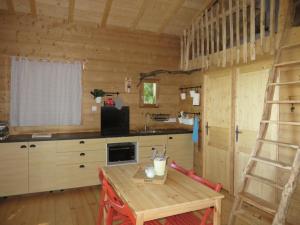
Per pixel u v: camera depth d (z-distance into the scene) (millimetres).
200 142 4613
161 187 1953
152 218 1589
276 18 3158
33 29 4039
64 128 4305
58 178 3750
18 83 3973
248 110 3514
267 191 3188
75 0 3820
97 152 3998
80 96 4375
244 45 3531
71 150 3820
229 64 3863
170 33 5027
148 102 4957
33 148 3594
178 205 1643
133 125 4848
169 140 4551
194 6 4301
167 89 5125
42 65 4102
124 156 4211
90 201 3541
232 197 3736
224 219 3025
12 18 3924
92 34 4438
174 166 2615
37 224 2859
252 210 3234
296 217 2758
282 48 2764
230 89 3844
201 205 1743
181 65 5109
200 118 4586
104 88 4562
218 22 4121
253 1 3387
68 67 4270
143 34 4855
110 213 2045
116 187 1968
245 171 2676
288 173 2908
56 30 4180
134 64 4797
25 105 4016
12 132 3994
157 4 4133
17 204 3418
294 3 2848
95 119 4504
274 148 3070
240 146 3662
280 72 2967
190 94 4762
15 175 3512
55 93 4195
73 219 2990
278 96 2988
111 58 4602
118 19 4402
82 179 3904
